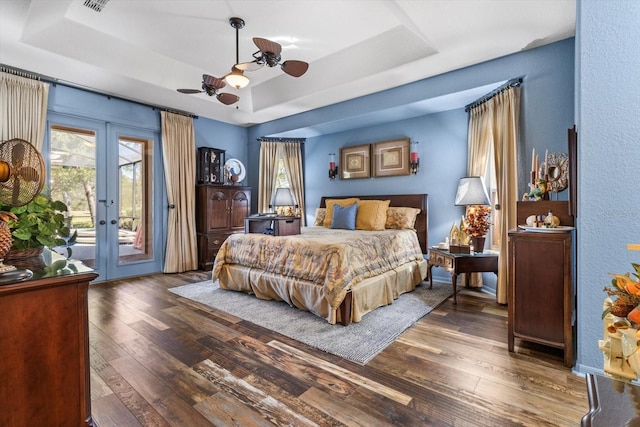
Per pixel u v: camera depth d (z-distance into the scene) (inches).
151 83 151.9
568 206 90.1
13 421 42.4
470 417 59.6
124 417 60.1
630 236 68.4
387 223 170.4
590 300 72.9
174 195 191.3
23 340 43.2
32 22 106.5
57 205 70.2
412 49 125.6
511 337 85.8
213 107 190.4
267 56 102.3
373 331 100.4
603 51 71.0
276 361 81.9
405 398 65.8
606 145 70.7
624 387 28.4
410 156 175.2
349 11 112.4
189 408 62.9
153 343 92.3
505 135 123.7
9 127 132.8
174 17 115.3
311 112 194.4
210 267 197.5
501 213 125.2
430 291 147.1
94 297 138.5
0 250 45.5
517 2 90.8
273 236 134.9
